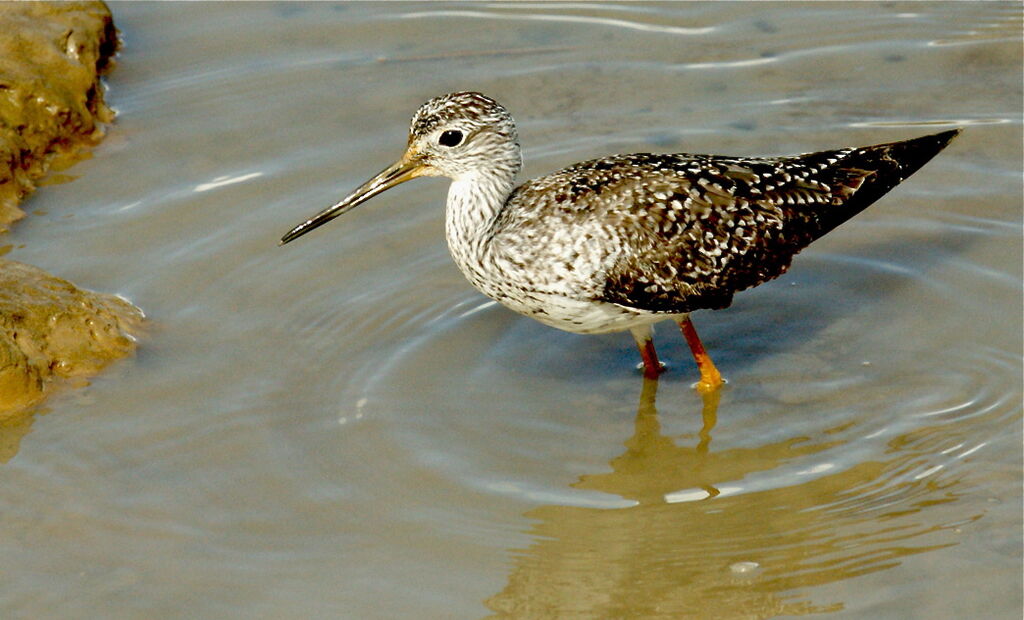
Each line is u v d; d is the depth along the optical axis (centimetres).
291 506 1157
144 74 1822
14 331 1341
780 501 1153
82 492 1177
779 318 1413
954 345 1333
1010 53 1789
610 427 1266
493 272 1221
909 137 1636
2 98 1659
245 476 1195
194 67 1833
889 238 1507
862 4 1909
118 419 1274
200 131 1712
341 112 1736
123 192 1611
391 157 1645
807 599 1040
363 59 1844
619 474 1199
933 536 1091
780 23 1883
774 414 1270
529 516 1147
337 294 1447
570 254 1181
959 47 1808
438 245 1523
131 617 1036
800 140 1644
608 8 1927
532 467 1209
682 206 1206
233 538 1121
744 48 1831
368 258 1503
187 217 1562
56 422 1272
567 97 1750
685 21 1897
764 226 1235
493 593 1060
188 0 1956
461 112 1214
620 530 1131
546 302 1210
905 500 1136
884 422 1240
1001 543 1075
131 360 1352
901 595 1033
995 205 1530
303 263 1493
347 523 1137
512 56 1841
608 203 1195
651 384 1333
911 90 1730
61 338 1358
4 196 1592
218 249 1511
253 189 1603
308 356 1358
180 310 1426
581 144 1653
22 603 1051
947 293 1409
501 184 1235
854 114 1689
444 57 1842
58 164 1667
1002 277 1420
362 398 1299
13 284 1398
